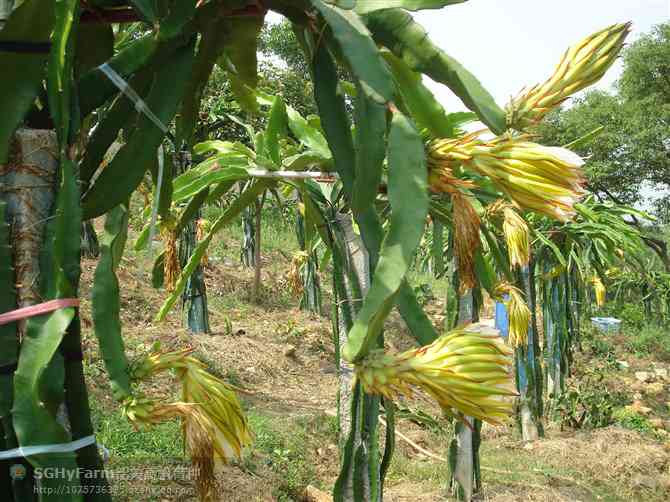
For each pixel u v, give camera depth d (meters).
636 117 15.85
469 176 1.94
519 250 1.76
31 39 0.81
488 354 0.75
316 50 0.98
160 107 0.91
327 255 2.67
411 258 0.75
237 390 0.86
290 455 3.80
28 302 0.81
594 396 6.19
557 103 0.87
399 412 4.87
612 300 10.65
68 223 0.78
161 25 0.88
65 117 0.81
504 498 3.59
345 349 0.74
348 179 0.96
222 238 9.85
